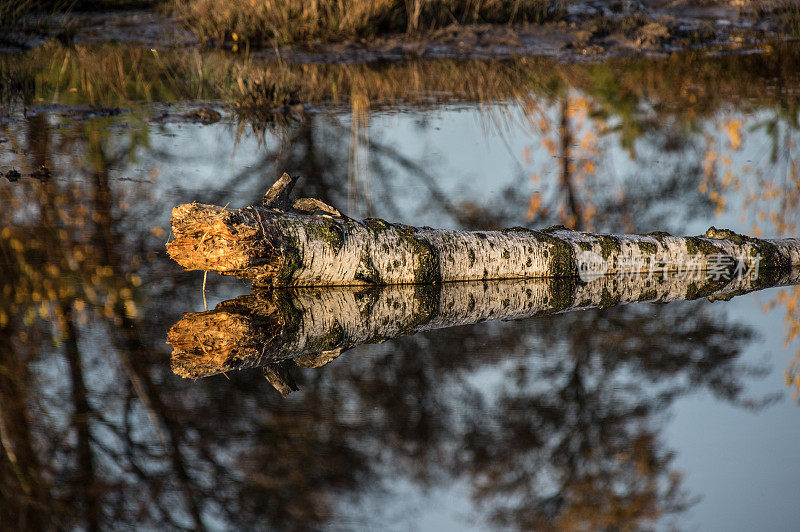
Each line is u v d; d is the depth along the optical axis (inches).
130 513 238.4
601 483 253.9
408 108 768.3
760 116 740.7
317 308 387.5
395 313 384.8
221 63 880.9
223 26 991.0
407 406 294.5
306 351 335.0
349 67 909.2
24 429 272.1
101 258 421.4
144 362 315.6
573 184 585.9
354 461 263.0
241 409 287.3
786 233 507.5
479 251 436.5
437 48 985.5
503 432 280.8
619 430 282.2
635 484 251.8
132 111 724.7
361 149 643.5
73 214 478.6
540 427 283.7
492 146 661.9
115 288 386.6
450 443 272.1
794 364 331.9
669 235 469.7
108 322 350.6
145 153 608.1
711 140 679.1
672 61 955.3
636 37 1031.0
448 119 733.9
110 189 524.1
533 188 577.9
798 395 305.6
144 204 501.4
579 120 733.9
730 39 1063.0
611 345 350.0
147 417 281.3
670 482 250.4
